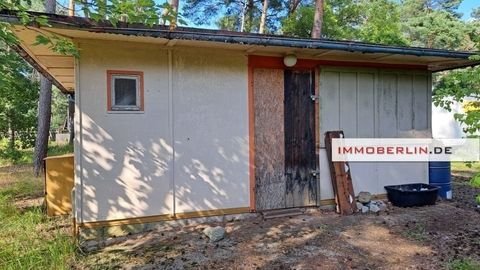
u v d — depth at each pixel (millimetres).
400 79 6047
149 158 4449
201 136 4727
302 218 4953
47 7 8531
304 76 5398
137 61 4371
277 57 5168
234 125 4930
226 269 3330
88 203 4180
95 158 4207
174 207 4586
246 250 3787
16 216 5078
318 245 3924
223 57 4840
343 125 5637
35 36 3807
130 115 4355
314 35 11688
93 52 4172
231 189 4906
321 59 5449
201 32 4016
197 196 4711
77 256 3680
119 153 4309
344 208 5188
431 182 6184
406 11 25516
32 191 7234
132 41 4246
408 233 4309
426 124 6250
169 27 3916
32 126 10242
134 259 3588
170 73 4547
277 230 4434
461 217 4977
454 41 20922
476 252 3695
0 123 9172
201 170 4727
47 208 5355
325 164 5512
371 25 15562
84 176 4164
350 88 5676
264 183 5145
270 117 5176
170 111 4555
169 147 4555
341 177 5355
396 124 6020
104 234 4242
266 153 5152
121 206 4324
